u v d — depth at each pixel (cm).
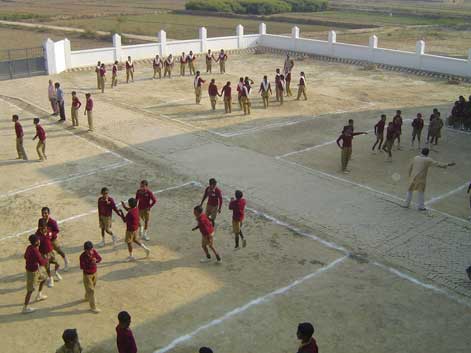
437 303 1198
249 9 7706
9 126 2512
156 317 1155
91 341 1084
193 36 5497
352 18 7181
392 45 4788
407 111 2748
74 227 1557
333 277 1300
